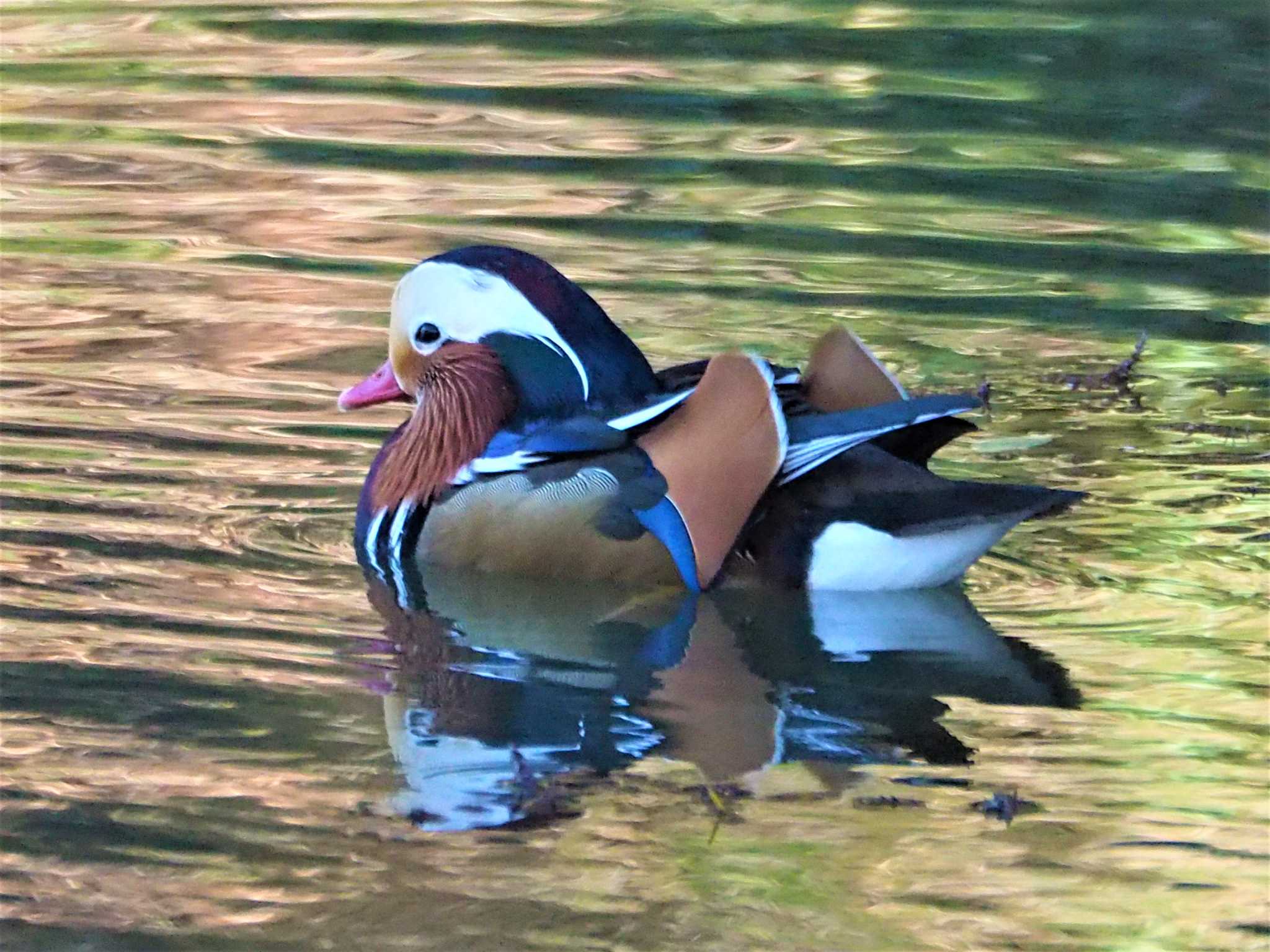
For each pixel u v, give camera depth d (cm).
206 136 1266
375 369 895
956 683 597
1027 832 500
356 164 1202
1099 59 1383
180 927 463
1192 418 830
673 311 950
